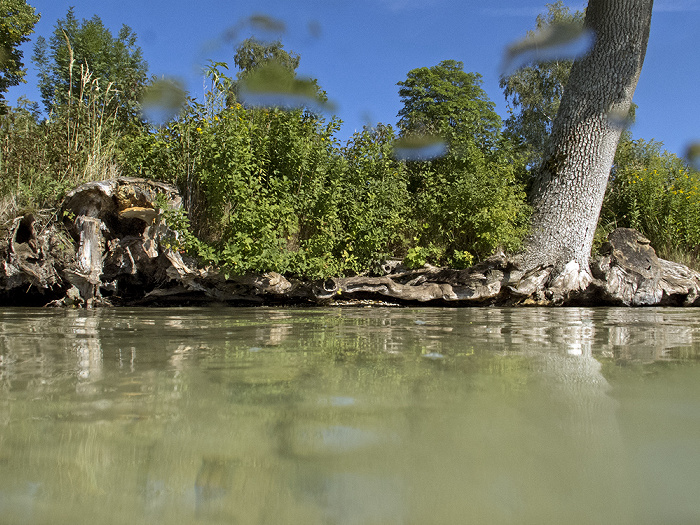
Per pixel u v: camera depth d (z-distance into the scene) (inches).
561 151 346.0
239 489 28.9
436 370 66.0
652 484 29.5
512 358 77.0
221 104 288.8
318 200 289.7
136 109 349.7
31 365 70.0
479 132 379.9
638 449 35.4
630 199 432.1
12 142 292.5
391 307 276.5
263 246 254.2
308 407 46.4
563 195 339.9
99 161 298.0
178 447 35.6
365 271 307.7
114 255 269.0
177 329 127.0
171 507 26.3
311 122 314.2
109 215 268.7
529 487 29.2
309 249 279.1
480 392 52.7
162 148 280.5
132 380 59.1
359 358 76.7
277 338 105.8
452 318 177.2
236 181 249.6
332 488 28.8
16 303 271.9
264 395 51.5
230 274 263.7
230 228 266.7
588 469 31.7
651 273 345.4
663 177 434.3
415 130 401.7
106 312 204.8
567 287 332.5
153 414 44.1
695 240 411.2
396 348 89.1
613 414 44.1
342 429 39.8
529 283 325.1
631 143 498.0
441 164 367.6
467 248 338.3
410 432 39.2
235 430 39.7
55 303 260.5
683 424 41.1
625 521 24.7
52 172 283.7
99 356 78.7
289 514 25.3
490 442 36.7
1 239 255.0
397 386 55.9
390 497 27.8
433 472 31.2
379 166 326.6
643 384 57.0
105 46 566.6
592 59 339.9
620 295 337.1
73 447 35.8
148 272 278.7
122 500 27.1
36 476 30.7
